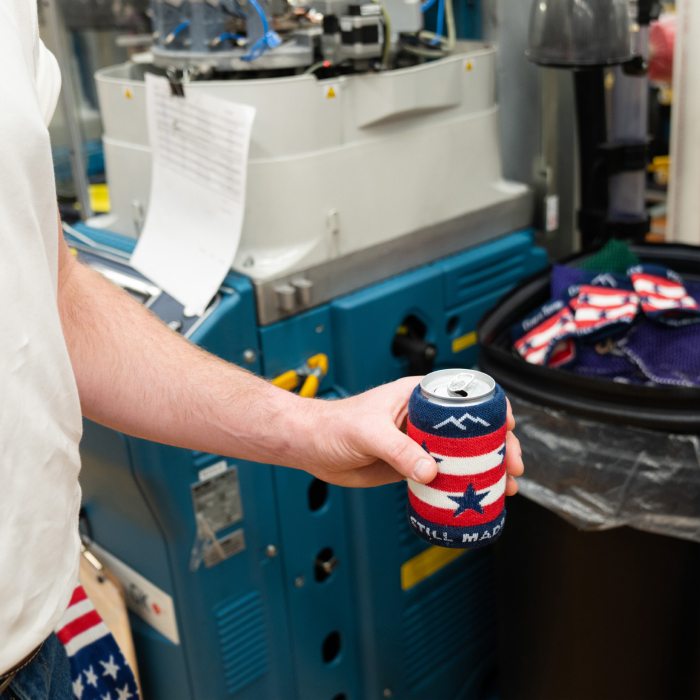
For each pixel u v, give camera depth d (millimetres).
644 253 1718
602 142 1733
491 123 1702
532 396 1409
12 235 752
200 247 1475
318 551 1645
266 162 1421
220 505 1477
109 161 1686
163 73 1628
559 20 1493
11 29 779
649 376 1450
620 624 1502
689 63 1646
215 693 1593
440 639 1881
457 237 1696
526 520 1538
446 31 1872
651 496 1374
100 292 1046
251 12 1441
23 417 777
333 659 1833
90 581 1675
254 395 992
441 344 1691
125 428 1031
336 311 1520
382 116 1493
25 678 883
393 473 969
